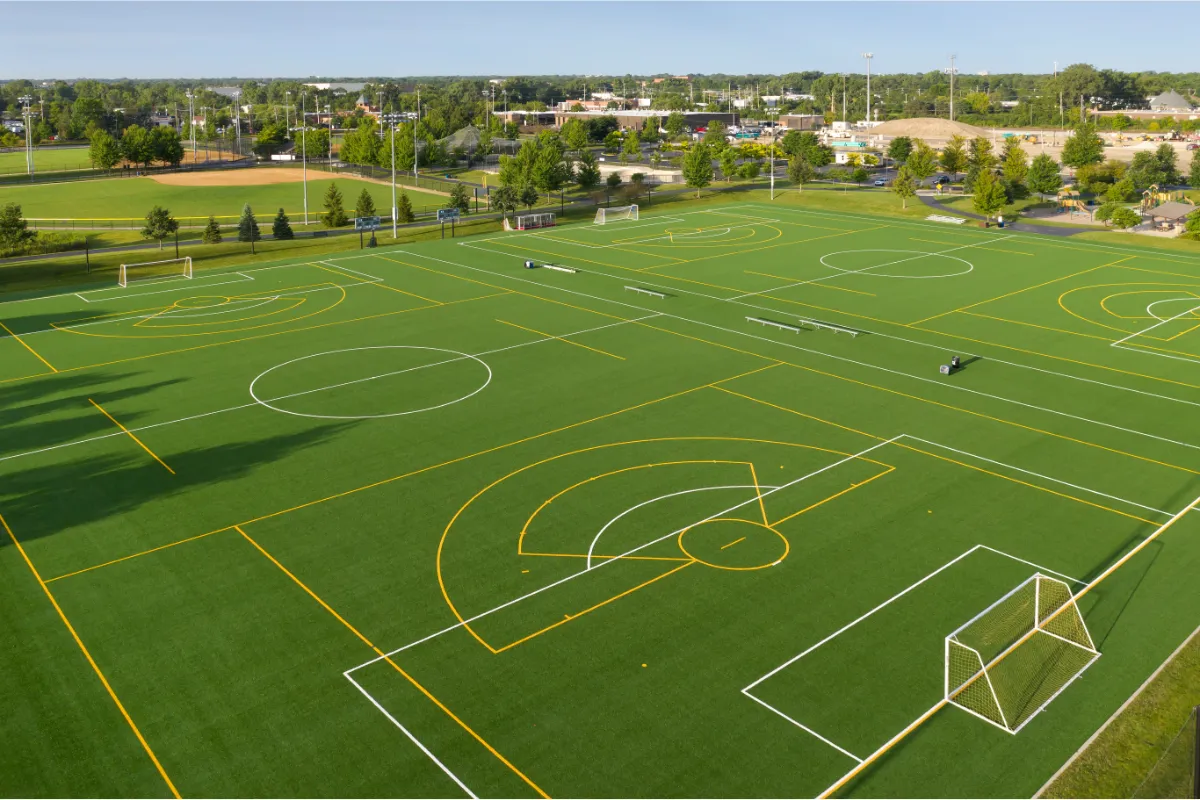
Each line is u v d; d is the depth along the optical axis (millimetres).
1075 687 26828
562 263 84812
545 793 22938
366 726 25281
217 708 26000
